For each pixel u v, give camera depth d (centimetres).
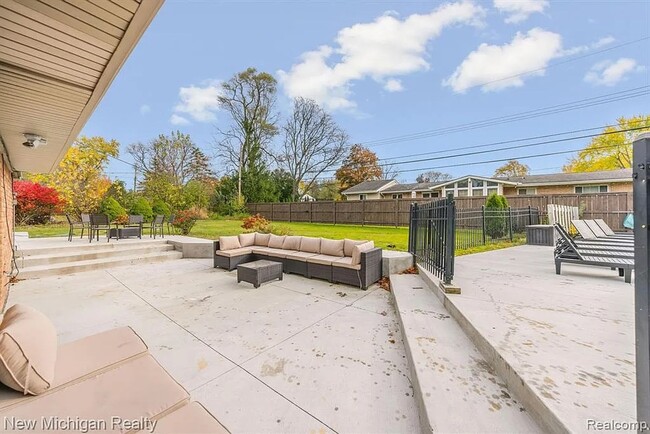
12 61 235
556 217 810
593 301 296
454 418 148
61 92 288
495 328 229
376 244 768
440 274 392
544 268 466
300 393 201
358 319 335
